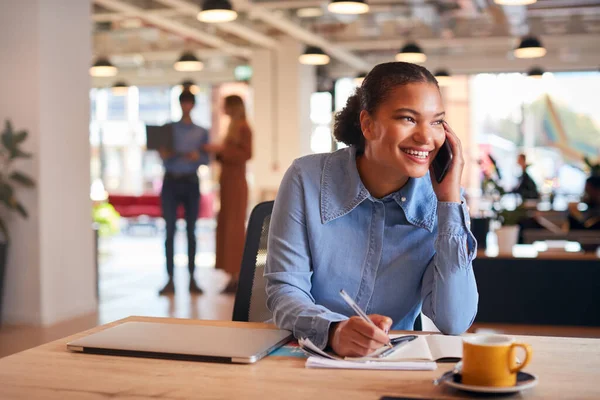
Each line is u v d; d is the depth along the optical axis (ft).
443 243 5.38
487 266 15.15
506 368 3.74
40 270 17.39
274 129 39.63
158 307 19.95
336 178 5.69
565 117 56.18
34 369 4.23
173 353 4.44
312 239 5.65
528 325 14.99
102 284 24.31
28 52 17.34
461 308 5.41
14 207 16.99
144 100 53.11
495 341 3.86
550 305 14.92
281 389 3.84
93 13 30.14
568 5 32.12
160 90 52.60
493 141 57.77
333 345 4.59
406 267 5.69
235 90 55.01
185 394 3.76
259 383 3.95
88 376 4.09
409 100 5.11
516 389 3.68
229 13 23.57
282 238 5.69
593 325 14.74
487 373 3.74
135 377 4.07
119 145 53.83
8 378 4.05
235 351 4.48
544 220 25.58
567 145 56.13
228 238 22.24
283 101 39.45
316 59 33.19
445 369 4.22
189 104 22.13
